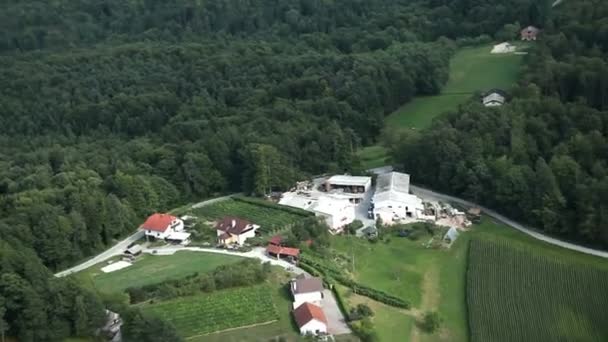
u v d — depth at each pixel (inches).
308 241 5949.8
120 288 5280.5
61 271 5846.5
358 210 6860.2
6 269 4618.6
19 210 5944.9
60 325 4549.7
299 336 4667.8
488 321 5054.1
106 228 6284.5
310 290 5024.6
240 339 4650.6
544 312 5137.8
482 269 5723.4
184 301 5039.4
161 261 5861.2
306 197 7052.2
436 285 5570.9
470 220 6530.5
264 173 7111.2
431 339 4879.4
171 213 6943.9
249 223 6259.8
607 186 5856.3
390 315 5054.1
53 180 6678.2
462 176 6850.4
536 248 5989.2
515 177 6378.0
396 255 5969.5
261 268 5354.3
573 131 6653.5
